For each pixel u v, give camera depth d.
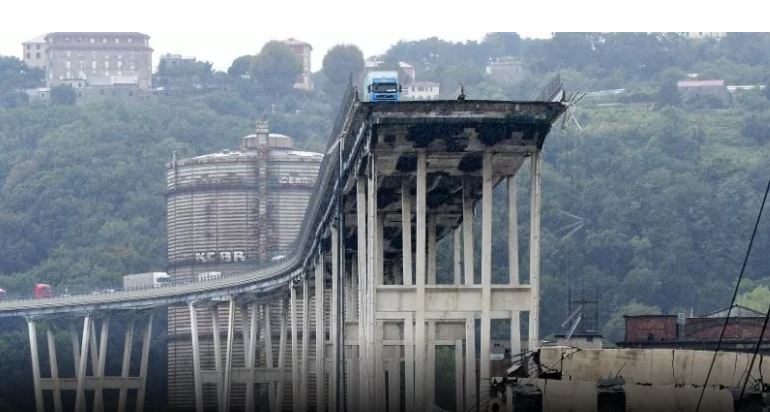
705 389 151.12
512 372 170.88
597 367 168.62
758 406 149.25
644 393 151.88
